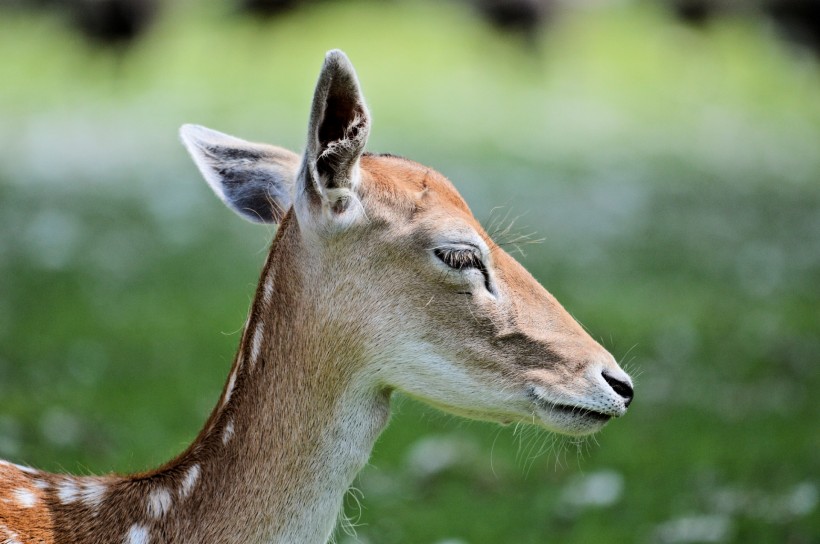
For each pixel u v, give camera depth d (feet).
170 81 99.71
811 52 94.68
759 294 51.55
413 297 17.93
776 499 30.35
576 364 18.45
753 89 108.17
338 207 17.74
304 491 17.49
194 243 56.75
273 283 18.06
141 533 17.25
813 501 30.04
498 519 30.17
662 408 37.47
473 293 18.13
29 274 49.06
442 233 17.94
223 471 17.44
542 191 68.64
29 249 52.85
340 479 17.75
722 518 29.40
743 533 28.63
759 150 87.81
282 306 17.90
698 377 40.11
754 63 114.32
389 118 89.35
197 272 51.88
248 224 61.52
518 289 18.69
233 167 19.98
